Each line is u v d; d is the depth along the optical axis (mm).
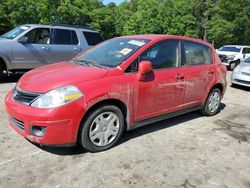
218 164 3826
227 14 38312
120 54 4309
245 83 9805
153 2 41000
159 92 4457
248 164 3895
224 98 8156
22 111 3465
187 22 40281
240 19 37625
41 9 29984
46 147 3965
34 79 3766
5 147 3912
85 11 35750
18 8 28469
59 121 3404
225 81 6113
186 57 5051
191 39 5289
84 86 3582
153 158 3857
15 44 8109
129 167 3578
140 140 4430
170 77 4602
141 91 4168
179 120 5562
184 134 4824
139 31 41562
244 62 10586
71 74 3793
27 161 3578
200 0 41562
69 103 3436
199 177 3463
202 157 3994
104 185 3170
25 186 3070
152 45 4453
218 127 5320
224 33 37469
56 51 8883
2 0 28844
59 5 32250
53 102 3400
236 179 3479
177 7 40344
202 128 5195
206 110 5816
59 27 9070
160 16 40375
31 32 8461
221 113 6332
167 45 4723
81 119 3570
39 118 3361
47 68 4258
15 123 3742
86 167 3514
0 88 7512
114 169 3506
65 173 3355
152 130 4898
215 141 4613
